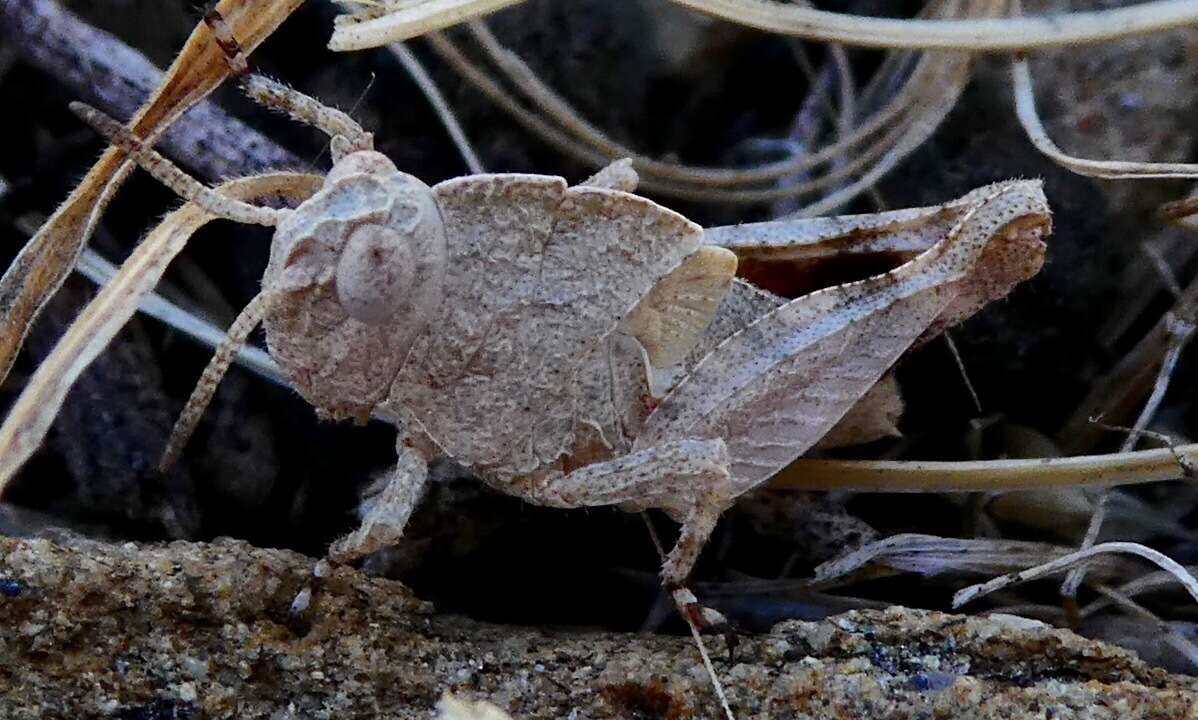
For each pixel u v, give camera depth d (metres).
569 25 0.07
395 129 0.07
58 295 0.07
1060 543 0.07
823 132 0.07
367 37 0.07
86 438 0.07
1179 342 0.07
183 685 0.06
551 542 0.07
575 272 0.06
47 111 0.07
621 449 0.06
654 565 0.07
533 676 0.06
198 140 0.07
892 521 0.07
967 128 0.07
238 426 0.07
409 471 0.06
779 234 0.07
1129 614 0.07
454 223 0.06
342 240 0.06
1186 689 0.06
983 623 0.06
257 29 0.06
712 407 0.06
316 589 0.06
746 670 0.06
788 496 0.07
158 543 0.06
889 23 0.07
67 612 0.06
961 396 0.07
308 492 0.07
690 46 0.07
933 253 0.06
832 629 0.06
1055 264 0.07
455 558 0.07
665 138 0.07
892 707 0.06
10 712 0.06
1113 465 0.07
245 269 0.07
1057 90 0.07
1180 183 0.07
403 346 0.06
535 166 0.07
